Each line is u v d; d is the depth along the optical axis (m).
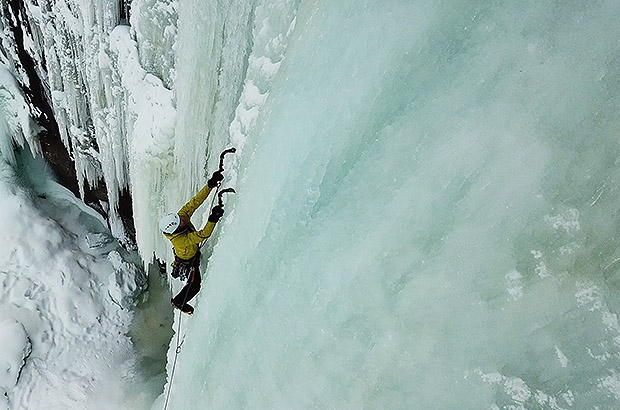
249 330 3.93
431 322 2.52
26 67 11.02
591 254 2.08
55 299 11.36
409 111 2.96
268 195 3.90
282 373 3.41
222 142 6.33
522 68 2.47
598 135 2.16
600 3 2.27
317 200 3.49
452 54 2.82
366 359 2.80
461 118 2.66
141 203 8.52
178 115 7.02
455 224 2.54
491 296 2.33
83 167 11.80
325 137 3.42
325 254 3.24
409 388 2.56
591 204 2.12
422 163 2.79
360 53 3.27
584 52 2.27
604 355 1.98
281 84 4.04
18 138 12.59
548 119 2.32
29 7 9.55
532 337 2.17
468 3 2.79
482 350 2.31
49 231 12.23
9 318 10.62
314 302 3.23
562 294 2.13
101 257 12.74
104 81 8.79
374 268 2.88
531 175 2.32
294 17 4.44
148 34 7.43
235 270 4.32
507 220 2.36
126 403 10.49
